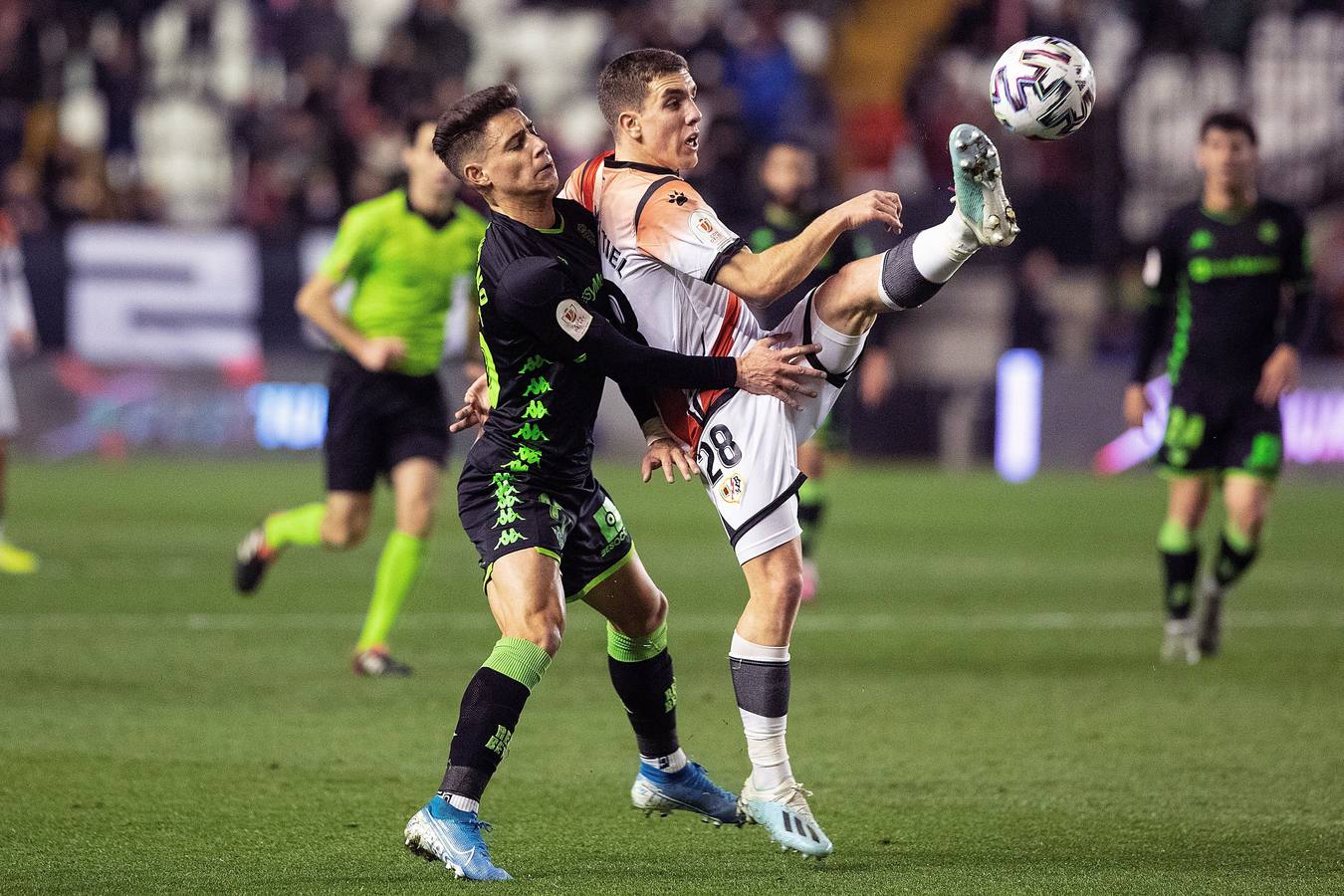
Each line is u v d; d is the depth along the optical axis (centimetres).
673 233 1555
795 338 1631
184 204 6669
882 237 6244
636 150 1642
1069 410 6475
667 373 1533
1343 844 1631
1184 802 1806
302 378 6194
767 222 3472
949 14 7394
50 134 6500
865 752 2066
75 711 2261
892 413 6688
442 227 2647
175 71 7075
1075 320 6806
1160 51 6950
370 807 1764
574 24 7738
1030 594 3556
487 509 1570
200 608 3231
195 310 6097
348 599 3400
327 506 2734
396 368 2647
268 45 6969
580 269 1595
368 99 6656
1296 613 3331
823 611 3316
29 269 5956
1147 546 4425
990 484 6066
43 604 3238
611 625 1669
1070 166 6944
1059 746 2103
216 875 1495
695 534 4625
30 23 6650
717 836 1673
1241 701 2414
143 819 1703
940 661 2748
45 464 5959
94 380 6038
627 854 1595
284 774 1916
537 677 1524
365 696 2402
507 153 1545
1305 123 6962
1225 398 2755
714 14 7012
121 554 3981
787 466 1602
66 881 1472
